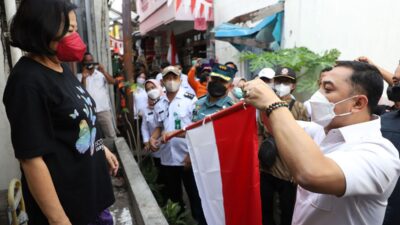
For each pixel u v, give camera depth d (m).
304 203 1.54
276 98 1.30
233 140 2.05
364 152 1.25
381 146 1.29
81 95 1.62
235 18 7.20
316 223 1.46
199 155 2.19
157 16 11.99
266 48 6.37
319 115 1.47
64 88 1.50
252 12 6.69
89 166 1.62
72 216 1.56
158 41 16.83
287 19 5.93
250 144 1.98
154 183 4.58
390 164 1.25
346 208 1.35
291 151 1.18
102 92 5.96
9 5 2.64
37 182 1.38
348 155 1.24
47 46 1.42
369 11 4.06
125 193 3.77
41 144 1.37
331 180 1.15
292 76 3.32
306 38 5.41
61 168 1.48
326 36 4.91
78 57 1.54
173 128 3.90
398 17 3.61
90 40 6.81
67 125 1.49
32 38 1.39
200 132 2.17
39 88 1.38
